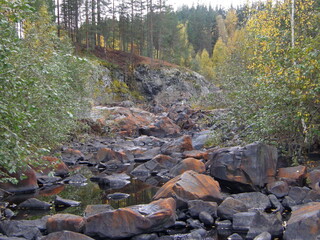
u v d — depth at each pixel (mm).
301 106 9172
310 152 11320
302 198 7973
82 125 19922
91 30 50906
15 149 5531
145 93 51812
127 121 26531
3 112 5418
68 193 10188
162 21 57406
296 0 14031
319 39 8656
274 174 9562
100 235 6238
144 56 60906
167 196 7852
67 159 15477
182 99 46250
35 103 8008
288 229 5867
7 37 6473
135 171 13328
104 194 10031
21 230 6414
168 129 25328
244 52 18359
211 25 80812
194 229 6617
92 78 20156
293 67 8953
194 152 15141
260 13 16578
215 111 19000
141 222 6340
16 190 10250
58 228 6492
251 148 9656
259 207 7586
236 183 9625
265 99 10820
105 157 15469
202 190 8094
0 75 5508
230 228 6730
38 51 10836
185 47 66125
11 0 5602
